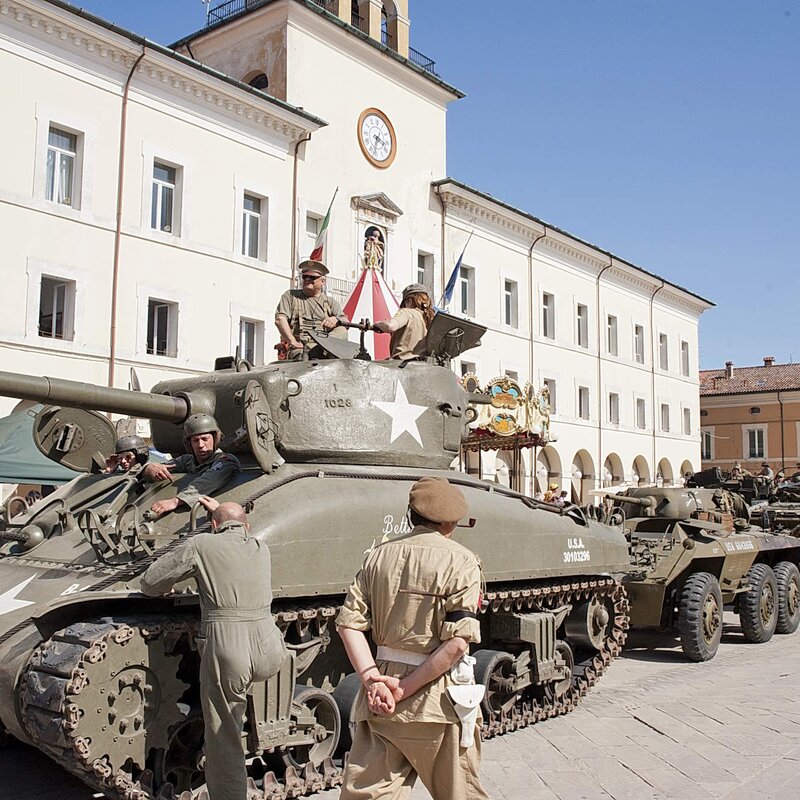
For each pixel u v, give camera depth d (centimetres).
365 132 2827
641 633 1440
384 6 3177
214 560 526
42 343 1945
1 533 720
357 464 756
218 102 2330
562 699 884
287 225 2530
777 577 1464
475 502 784
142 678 539
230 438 728
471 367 3247
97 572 595
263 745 584
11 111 1911
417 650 409
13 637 558
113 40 2061
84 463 852
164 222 2262
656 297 4447
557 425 3659
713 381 5922
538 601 853
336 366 765
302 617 630
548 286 3662
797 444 5403
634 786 669
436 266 3098
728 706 923
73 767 520
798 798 643
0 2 1872
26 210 1933
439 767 402
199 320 2277
